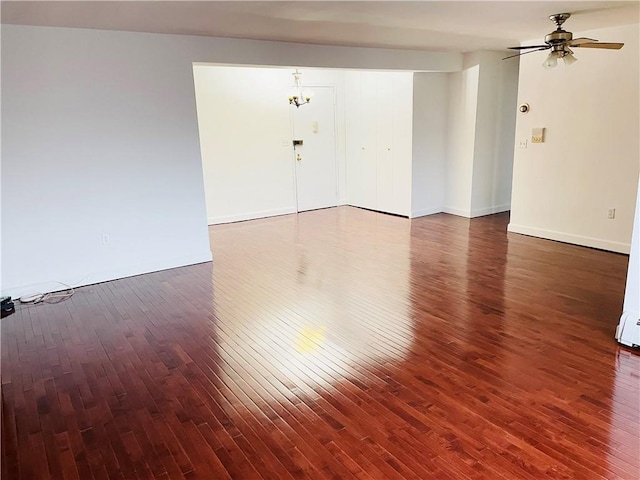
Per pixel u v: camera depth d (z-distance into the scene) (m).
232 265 5.04
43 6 3.18
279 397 2.58
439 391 2.58
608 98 4.87
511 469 2.00
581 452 2.08
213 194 7.06
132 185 4.60
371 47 5.66
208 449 2.19
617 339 3.05
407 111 6.94
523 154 5.83
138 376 2.84
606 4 3.63
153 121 4.59
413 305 3.79
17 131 3.95
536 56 5.46
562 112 5.32
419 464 2.05
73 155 4.23
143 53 4.40
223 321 3.60
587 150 5.15
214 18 3.76
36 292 4.25
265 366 2.91
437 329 3.34
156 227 4.82
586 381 2.63
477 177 7.06
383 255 5.25
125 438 2.28
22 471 2.08
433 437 2.22
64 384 2.78
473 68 6.59
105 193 4.46
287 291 4.21
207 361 3.00
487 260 4.93
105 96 4.29
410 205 7.23
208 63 4.78
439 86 7.04
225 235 6.43
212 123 6.85
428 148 7.17
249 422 2.38
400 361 2.92
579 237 5.39
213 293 4.21
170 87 4.61
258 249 5.66
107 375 2.86
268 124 7.39
